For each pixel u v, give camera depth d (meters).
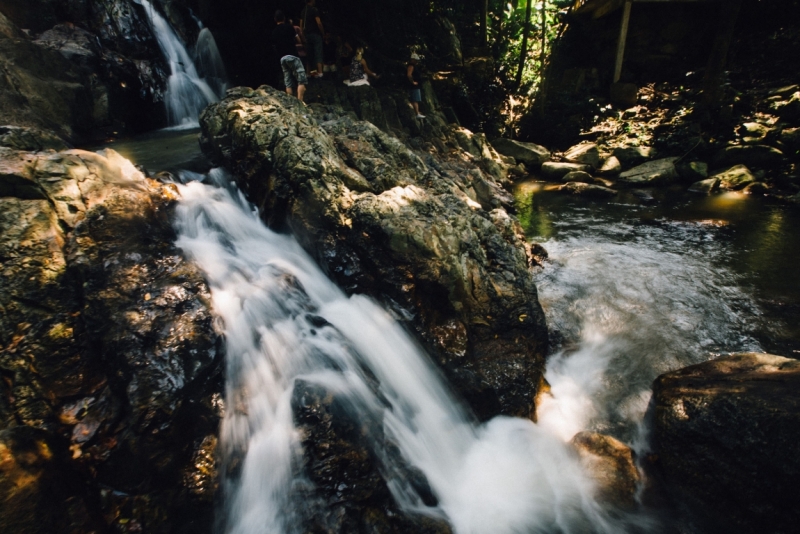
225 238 4.44
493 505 3.23
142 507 2.57
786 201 8.05
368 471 2.94
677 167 9.87
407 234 4.16
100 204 3.62
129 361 2.90
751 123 9.82
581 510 3.17
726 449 3.02
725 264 6.00
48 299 3.00
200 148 6.70
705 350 4.46
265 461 2.96
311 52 9.64
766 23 12.20
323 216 4.36
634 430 3.81
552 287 5.53
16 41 7.27
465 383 3.94
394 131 9.86
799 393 2.99
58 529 2.27
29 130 4.32
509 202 8.55
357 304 4.20
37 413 2.64
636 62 13.20
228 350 3.28
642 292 5.39
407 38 12.66
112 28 9.67
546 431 3.81
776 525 2.80
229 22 12.26
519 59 13.93
